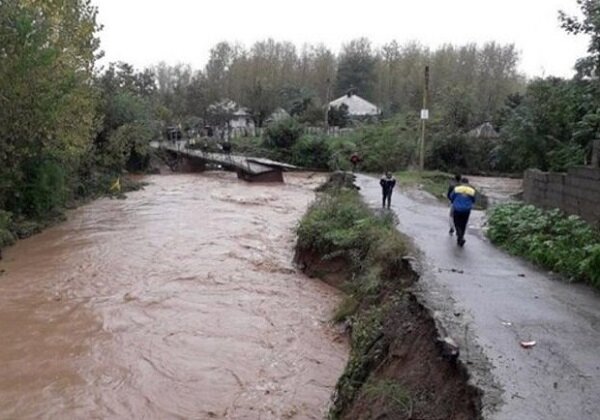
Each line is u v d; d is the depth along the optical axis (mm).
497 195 28297
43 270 15711
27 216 22125
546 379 5758
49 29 21859
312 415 8172
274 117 63031
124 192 32969
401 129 47406
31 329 11328
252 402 8531
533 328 7297
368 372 7762
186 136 58625
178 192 33688
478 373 5777
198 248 18219
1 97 19328
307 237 15859
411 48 93750
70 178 28391
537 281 9797
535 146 29734
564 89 19359
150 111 49062
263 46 95750
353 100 72812
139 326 11508
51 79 21625
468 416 5242
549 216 12742
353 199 19453
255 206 27938
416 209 19234
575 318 7758
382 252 12023
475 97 59812
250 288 14062
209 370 9570
